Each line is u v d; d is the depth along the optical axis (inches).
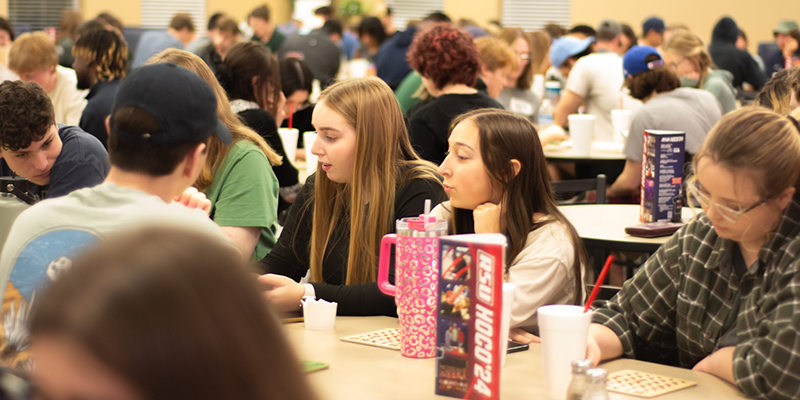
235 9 552.4
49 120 89.4
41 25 525.0
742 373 55.6
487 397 50.3
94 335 18.5
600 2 476.4
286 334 22.1
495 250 49.2
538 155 73.0
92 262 19.7
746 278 60.4
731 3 451.2
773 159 55.6
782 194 56.7
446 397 52.1
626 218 116.6
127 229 21.1
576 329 51.3
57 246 51.8
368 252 82.0
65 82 205.8
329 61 320.2
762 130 56.3
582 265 73.4
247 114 124.4
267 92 128.6
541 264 70.0
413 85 192.9
